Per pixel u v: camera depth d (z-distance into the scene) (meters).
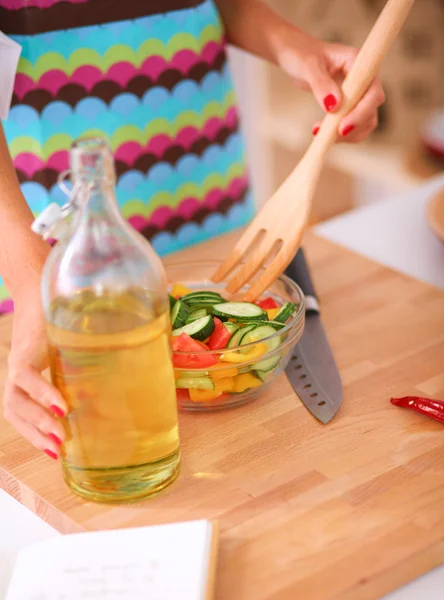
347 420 0.99
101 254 0.76
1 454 0.96
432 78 2.52
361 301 1.24
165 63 1.34
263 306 1.10
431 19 2.45
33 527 0.90
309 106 2.78
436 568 0.82
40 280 0.84
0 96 1.20
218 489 0.89
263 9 1.37
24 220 0.92
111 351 0.76
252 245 1.09
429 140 2.22
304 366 1.08
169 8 1.32
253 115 2.83
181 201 1.46
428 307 1.22
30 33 1.22
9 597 0.74
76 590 0.73
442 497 0.86
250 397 1.00
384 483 0.88
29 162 1.31
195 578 0.73
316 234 1.44
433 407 0.97
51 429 0.80
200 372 0.92
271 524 0.83
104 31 1.27
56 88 1.27
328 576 0.77
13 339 0.84
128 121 1.34
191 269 1.17
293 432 0.97
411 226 1.55
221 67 1.42
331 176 2.78
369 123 1.16
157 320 0.78
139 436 0.82
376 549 0.80
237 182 1.53
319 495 0.87
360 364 1.09
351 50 1.24
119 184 1.38
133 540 0.77
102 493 0.86
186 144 1.42
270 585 0.76
